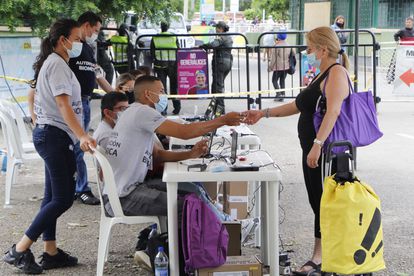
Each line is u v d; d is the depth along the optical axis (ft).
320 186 15.49
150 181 16.12
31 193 24.26
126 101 17.78
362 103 15.35
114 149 15.65
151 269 15.52
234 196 17.93
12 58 36.96
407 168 27.84
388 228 19.85
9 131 22.35
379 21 73.15
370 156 30.32
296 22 90.58
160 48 39.34
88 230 19.85
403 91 43.98
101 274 15.38
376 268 13.29
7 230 19.88
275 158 30.07
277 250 14.24
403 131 36.78
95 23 21.39
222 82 40.55
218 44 39.63
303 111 15.67
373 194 13.46
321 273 14.53
